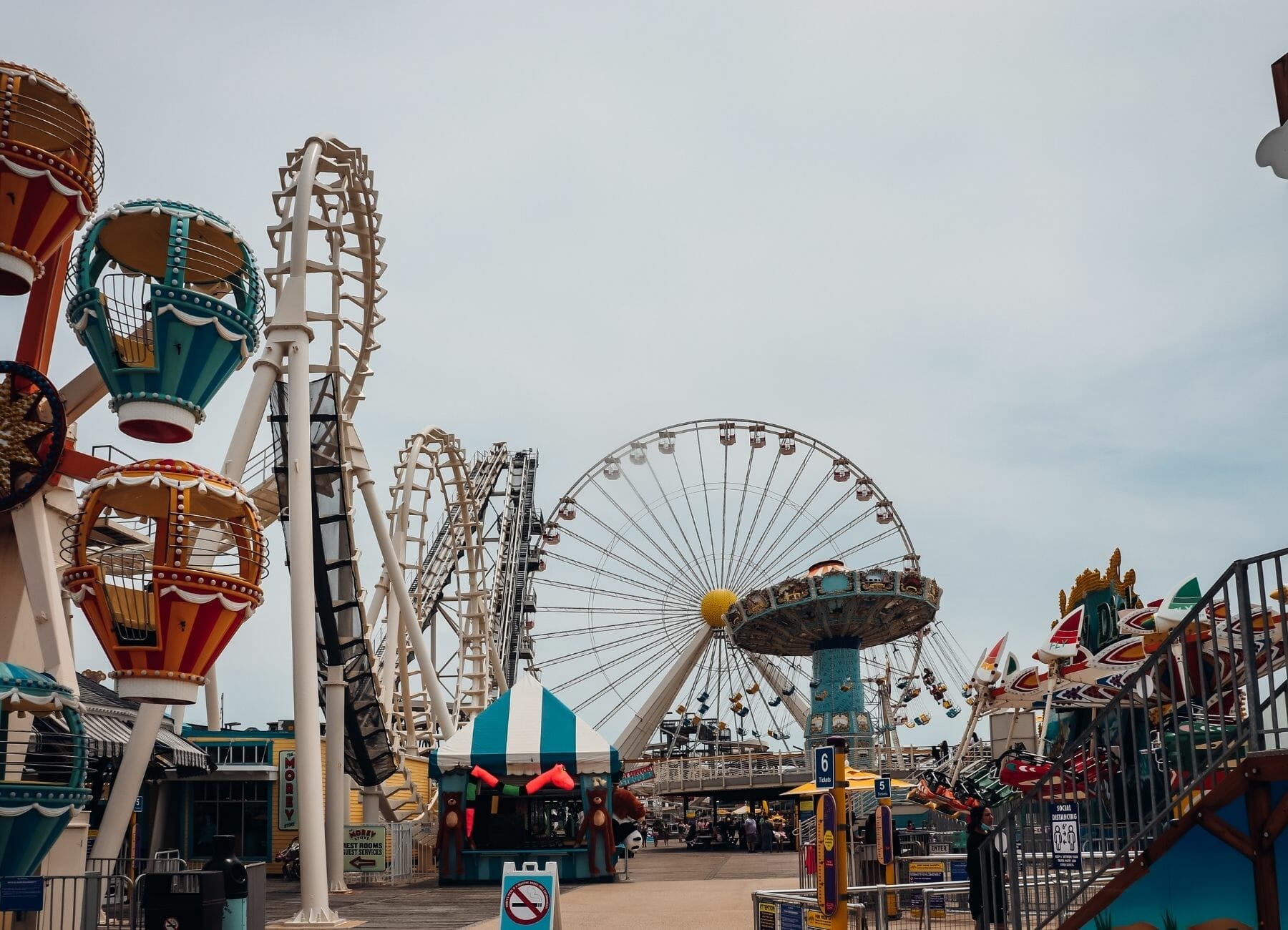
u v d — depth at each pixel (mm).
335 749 33000
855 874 22953
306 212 27344
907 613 58188
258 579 21188
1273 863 10891
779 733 64750
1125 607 29297
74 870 19734
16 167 20766
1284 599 10719
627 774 53812
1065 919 12891
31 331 22562
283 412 32844
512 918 15633
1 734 19656
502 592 82688
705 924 21516
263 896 17672
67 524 22000
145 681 20141
